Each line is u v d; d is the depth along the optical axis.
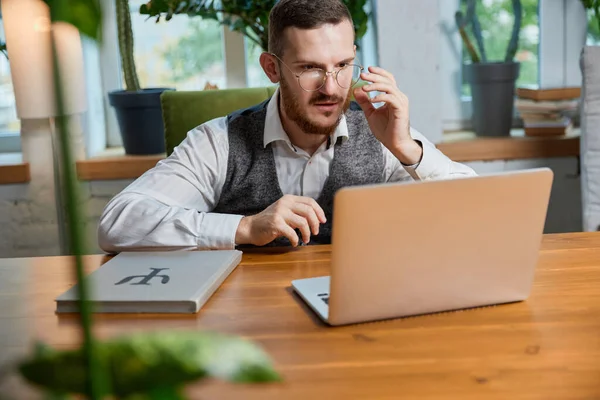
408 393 0.72
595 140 2.15
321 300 1.00
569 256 1.22
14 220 2.53
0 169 2.47
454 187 0.86
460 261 0.91
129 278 1.10
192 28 2.72
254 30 2.39
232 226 1.32
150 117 2.49
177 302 0.99
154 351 0.35
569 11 2.70
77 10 0.31
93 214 2.51
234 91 1.82
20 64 2.33
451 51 2.74
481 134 2.63
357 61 1.68
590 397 0.70
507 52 2.62
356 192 0.81
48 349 0.37
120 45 2.47
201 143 1.64
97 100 2.69
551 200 2.61
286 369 0.79
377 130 1.57
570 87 2.52
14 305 1.06
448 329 0.90
